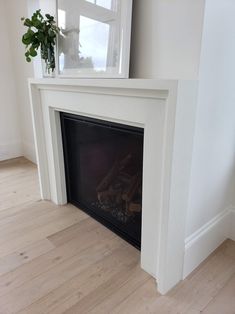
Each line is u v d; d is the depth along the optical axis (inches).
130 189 63.7
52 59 72.0
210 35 40.6
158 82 39.1
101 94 53.6
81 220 74.4
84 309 46.1
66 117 72.6
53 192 83.6
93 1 56.2
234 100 52.0
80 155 75.7
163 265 47.6
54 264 57.2
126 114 49.1
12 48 112.6
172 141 40.1
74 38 63.7
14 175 107.9
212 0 38.7
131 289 50.3
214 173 53.9
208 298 48.1
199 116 44.2
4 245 63.6
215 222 58.6
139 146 57.1
